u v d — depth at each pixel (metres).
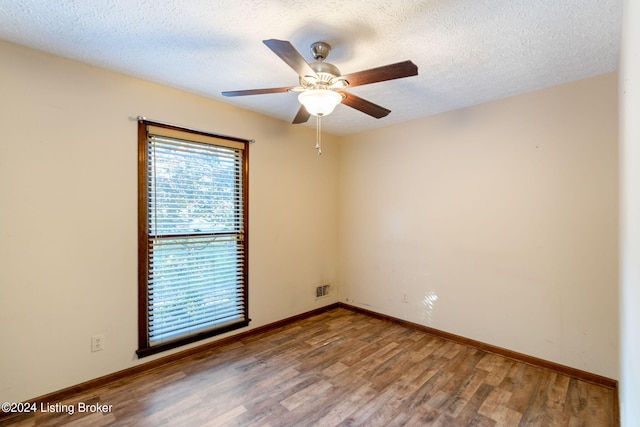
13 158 1.98
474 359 2.77
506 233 2.82
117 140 2.40
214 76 2.46
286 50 1.54
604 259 2.34
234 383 2.36
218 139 3.00
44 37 1.92
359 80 1.81
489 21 1.74
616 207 2.29
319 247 4.04
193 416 1.98
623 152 1.68
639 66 0.87
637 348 1.04
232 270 3.15
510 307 2.79
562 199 2.53
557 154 2.55
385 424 1.92
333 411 2.04
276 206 3.52
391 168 3.71
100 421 1.92
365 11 1.66
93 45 2.01
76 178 2.22
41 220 2.08
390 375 2.49
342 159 4.27
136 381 2.38
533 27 1.79
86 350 2.27
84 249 2.25
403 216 3.60
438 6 1.62
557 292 2.55
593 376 2.38
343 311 4.15
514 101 2.78
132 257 2.48
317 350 2.94
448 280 3.21
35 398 2.06
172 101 2.68
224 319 3.08
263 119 3.37
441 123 3.27
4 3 1.59
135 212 2.49
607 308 2.33
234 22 1.77
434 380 2.42
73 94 2.20
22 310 2.02
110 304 2.37
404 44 1.98
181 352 2.76
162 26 1.81
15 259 1.99
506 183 2.82
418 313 3.46
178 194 2.75
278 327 3.54
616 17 1.69
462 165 3.11
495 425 1.91
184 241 2.79
